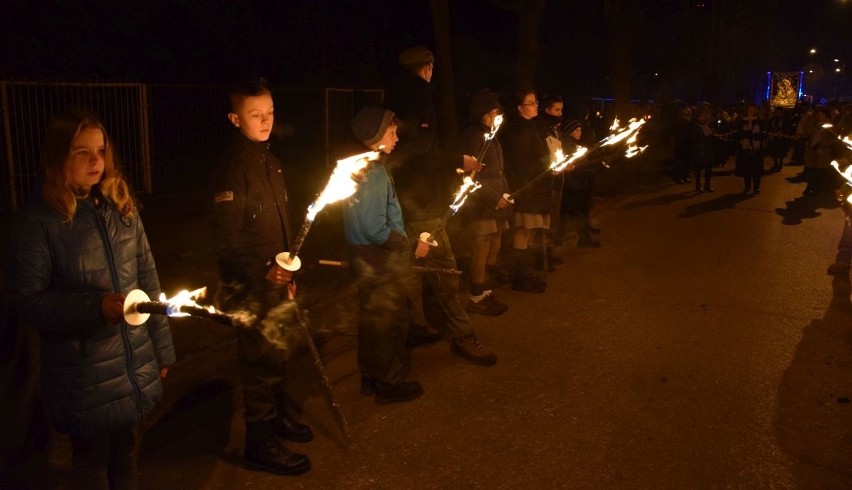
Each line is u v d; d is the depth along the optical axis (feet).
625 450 12.26
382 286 13.42
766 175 55.31
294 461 11.42
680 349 16.93
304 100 48.47
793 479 11.40
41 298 7.59
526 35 44.98
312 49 61.82
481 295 19.22
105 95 36.60
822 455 12.15
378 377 13.83
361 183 12.74
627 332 18.07
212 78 54.19
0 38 43.27
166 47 51.47
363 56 66.59
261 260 10.93
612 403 14.06
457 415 13.50
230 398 13.99
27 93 33.04
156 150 39.96
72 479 8.47
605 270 24.27
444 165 16.81
